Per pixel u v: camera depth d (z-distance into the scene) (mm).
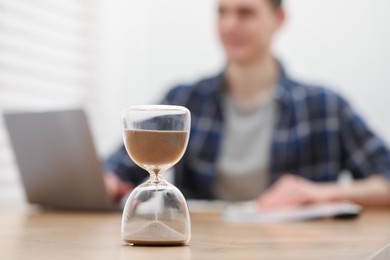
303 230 1179
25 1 2930
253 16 2404
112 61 3416
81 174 1615
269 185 2369
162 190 840
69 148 1598
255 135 2422
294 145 2396
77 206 1674
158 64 3441
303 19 3221
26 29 2941
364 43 3137
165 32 3445
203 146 2430
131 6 3469
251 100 2463
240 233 1082
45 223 1271
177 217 836
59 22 3123
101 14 3348
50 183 1682
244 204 2123
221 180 2414
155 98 3432
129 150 833
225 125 2447
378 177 2170
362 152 2424
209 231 1117
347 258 705
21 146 1691
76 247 796
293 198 1913
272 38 2506
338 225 1343
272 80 2479
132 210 833
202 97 2500
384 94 3105
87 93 3289
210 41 3379
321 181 2410
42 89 3031
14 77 2885
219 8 2465
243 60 2414
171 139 821
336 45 3176
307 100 2445
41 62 3029
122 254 723
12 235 964
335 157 2432
